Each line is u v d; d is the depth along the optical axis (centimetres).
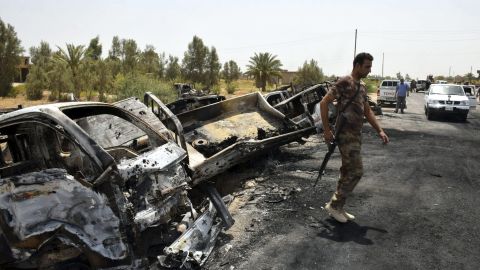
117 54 5019
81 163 447
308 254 416
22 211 351
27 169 430
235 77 6706
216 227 463
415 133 1248
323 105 454
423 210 530
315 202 568
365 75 448
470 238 444
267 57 5378
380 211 528
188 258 395
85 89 3183
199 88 4378
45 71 3616
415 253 411
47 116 385
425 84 5019
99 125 582
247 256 420
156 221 390
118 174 368
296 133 809
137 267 367
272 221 507
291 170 756
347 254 413
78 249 361
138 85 2489
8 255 354
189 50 4931
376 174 716
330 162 814
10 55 3453
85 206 356
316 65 5122
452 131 1320
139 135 602
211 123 900
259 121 921
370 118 467
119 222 361
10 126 430
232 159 618
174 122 629
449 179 682
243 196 619
